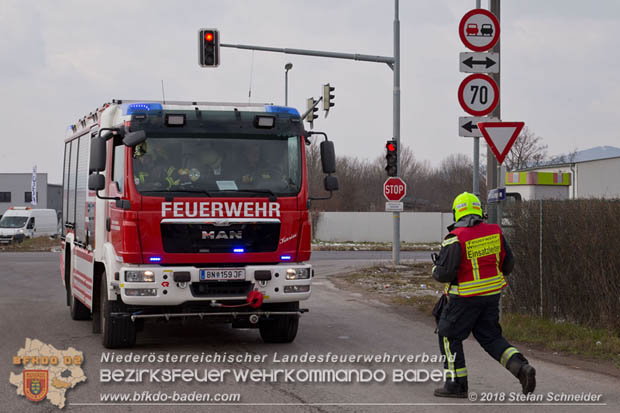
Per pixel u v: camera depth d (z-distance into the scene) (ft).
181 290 30.07
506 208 41.60
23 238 150.92
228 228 30.83
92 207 35.60
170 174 30.71
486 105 38.17
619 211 33.94
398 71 77.05
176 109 31.32
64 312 45.57
